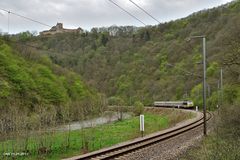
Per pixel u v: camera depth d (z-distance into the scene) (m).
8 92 64.75
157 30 70.56
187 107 81.31
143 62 91.88
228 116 26.31
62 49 81.00
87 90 96.12
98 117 49.09
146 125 42.19
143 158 16.67
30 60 95.06
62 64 104.38
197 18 90.25
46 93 78.19
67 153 20.16
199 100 84.38
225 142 17.14
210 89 80.62
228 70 32.75
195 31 79.19
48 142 23.80
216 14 90.81
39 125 25.16
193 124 37.53
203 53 26.16
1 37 90.75
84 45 91.38
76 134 30.89
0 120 26.11
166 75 102.44
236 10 86.12
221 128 24.17
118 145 21.48
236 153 13.41
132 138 26.97
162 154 17.70
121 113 58.66
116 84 96.25
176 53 86.00
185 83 96.88
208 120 42.81
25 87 72.19
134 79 98.50
